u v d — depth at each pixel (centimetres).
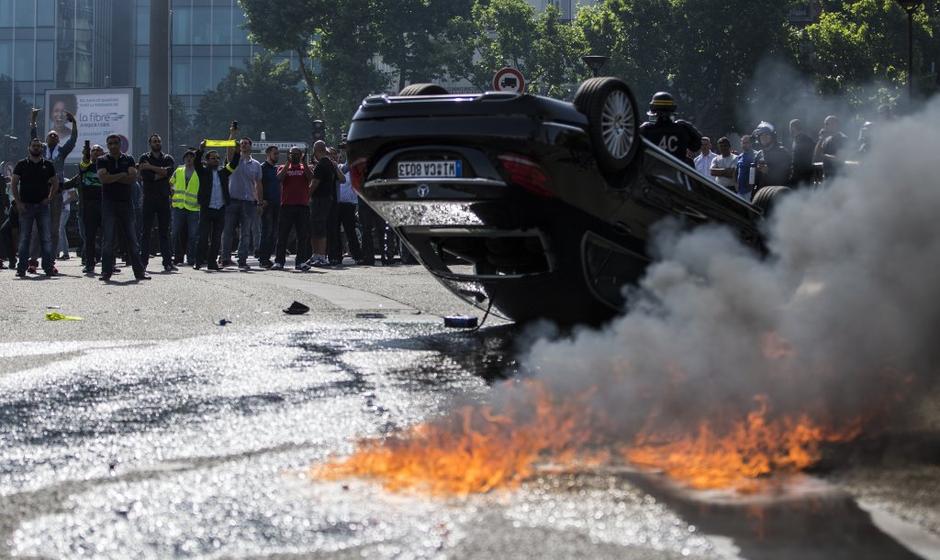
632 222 867
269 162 2459
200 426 589
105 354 891
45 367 820
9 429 589
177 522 406
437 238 888
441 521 400
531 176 796
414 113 824
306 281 1758
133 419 612
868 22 6838
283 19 7356
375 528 394
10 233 2398
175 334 1043
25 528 403
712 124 7412
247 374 770
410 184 829
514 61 7762
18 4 12338
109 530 398
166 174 2247
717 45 7238
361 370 782
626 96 843
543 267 860
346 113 7556
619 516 405
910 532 387
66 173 8794
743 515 406
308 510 417
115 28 13662
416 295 1460
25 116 12338
